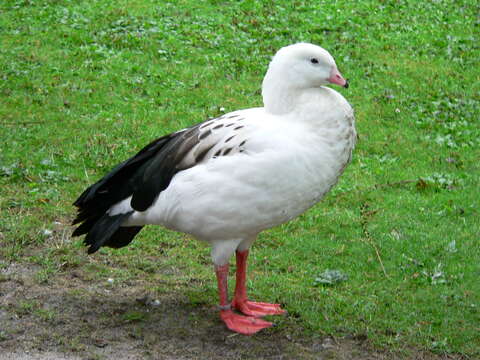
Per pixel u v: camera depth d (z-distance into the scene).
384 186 10.40
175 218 6.50
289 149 6.18
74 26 15.52
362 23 17.41
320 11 17.89
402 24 17.62
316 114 6.35
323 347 6.60
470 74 15.14
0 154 10.22
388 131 12.30
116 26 15.74
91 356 6.18
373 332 6.87
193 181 6.29
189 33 15.77
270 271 8.12
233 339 6.63
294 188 6.27
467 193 10.23
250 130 6.30
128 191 6.70
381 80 14.45
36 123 11.38
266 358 6.37
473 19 18.44
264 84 6.69
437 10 18.77
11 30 15.08
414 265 8.33
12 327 6.53
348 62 15.19
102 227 6.75
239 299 7.08
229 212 6.27
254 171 6.15
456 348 6.72
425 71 15.09
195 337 6.62
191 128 6.71
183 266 8.03
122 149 10.77
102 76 13.40
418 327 7.05
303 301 7.40
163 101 12.71
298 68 6.46
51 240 8.24
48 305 6.94
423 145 11.88
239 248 6.96
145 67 14.02
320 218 9.39
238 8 17.50
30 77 13.03
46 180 9.65
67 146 10.71
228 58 14.82
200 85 13.48
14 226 8.40
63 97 12.40
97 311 6.92
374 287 7.84
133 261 8.00
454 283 7.99
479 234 9.07
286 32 16.36
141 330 6.67
